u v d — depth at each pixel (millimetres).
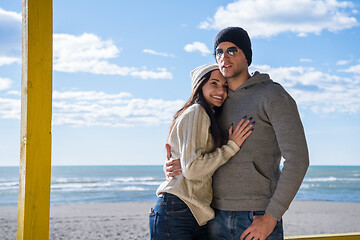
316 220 13242
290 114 1966
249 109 2061
